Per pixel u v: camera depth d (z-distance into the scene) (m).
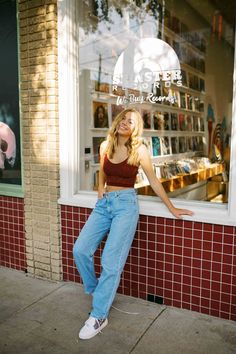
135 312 2.75
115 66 3.36
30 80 3.22
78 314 2.76
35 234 3.44
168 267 2.79
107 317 2.67
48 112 3.16
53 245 3.33
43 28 3.07
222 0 3.83
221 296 2.59
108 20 3.36
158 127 3.59
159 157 3.55
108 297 2.44
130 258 2.95
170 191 3.22
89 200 3.11
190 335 2.44
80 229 3.18
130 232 2.44
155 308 2.81
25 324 2.62
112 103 3.37
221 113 3.82
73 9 3.06
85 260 2.54
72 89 3.15
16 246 3.65
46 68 3.11
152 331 2.50
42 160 3.27
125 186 2.49
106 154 2.50
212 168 3.41
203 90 4.21
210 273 2.61
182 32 3.87
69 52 3.08
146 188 3.05
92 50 3.36
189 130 4.07
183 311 2.75
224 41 4.00
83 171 3.40
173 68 3.61
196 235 2.62
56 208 3.25
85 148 3.42
